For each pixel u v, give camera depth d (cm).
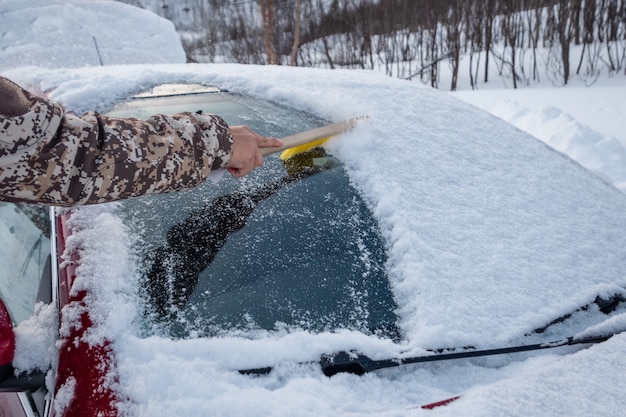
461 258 123
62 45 386
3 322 83
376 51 1425
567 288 125
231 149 102
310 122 162
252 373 91
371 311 109
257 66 201
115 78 161
